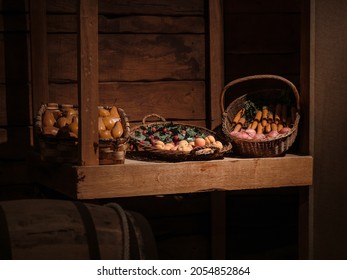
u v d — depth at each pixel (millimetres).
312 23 3018
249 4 3514
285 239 3629
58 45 3189
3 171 3146
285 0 3555
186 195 3475
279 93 3332
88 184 2611
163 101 3395
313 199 3064
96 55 2619
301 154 3104
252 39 3527
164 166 2748
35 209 1749
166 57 3385
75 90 3234
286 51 3572
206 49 3451
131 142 2992
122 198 3361
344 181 3117
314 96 3047
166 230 3453
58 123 2859
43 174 2965
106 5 3266
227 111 3230
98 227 1762
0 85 3111
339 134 3098
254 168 2912
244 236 3594
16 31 3121
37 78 3080
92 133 2621
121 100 3314
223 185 2863
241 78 3180
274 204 3619
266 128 3137
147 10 3338
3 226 1668
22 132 3160
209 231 3529
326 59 3059
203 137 3158
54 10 3170
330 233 3102
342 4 3066
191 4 3414
